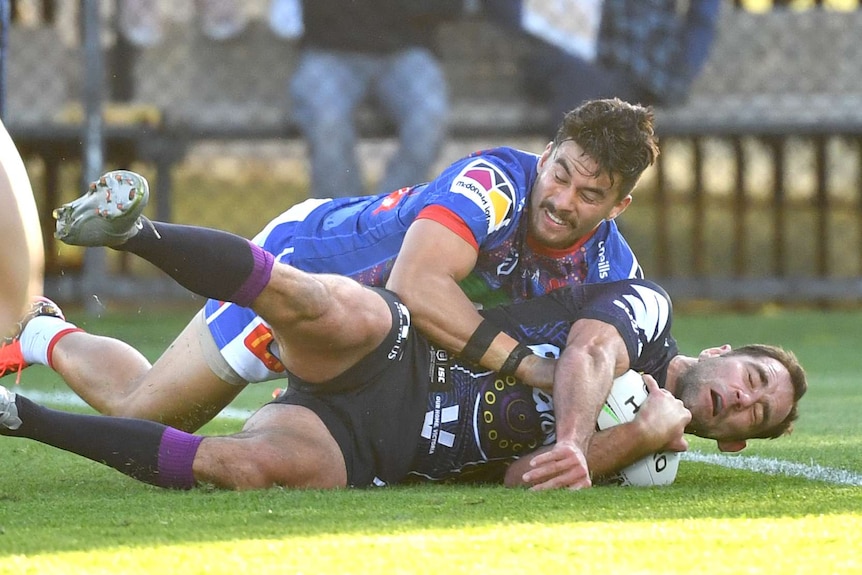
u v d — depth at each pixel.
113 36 27.20
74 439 8.58
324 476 8.90
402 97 24.09
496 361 9.40
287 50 27.59
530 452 9.55
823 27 27.41
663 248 28.22
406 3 23.78
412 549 6.59
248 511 7.78
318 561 6.32
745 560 6.38
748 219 32.78
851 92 27.41
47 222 26.38
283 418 9.03
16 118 25.72
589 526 7.28
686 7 25.73
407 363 9.26
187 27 27.64
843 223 32.72
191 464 8.57
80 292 25.02
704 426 10.41
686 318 27.08
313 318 8.62
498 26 25.81
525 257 10.30
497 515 7.69
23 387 17.48
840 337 24.39
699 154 28.19
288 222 11.47
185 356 11.05
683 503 8.29
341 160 24.09
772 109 26.41
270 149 32.12
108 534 7.01
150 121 25.64
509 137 26.27
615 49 25.50
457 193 9.93
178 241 8.13
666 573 6.12
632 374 9.63
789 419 10.65
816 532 7.07
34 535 6.98
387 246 10.60
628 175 9.86
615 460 9.27
